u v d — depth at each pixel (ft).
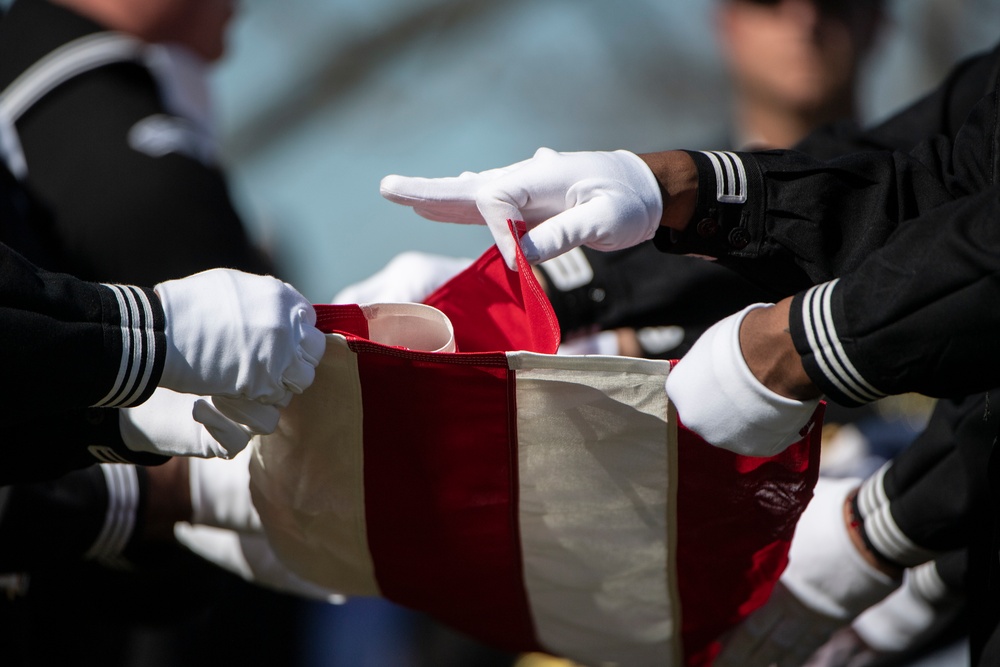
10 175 23.40
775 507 17.11
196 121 29.55
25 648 20.03
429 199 15.94
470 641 34.22
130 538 19.44
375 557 18.24
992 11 56.13
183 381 14.76
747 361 14.84
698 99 65.82
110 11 27.78
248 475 19.10
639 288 21.57
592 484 17.04
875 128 19.88
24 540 18.40
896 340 14.15
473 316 17.31
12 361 14.16
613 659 19.56
